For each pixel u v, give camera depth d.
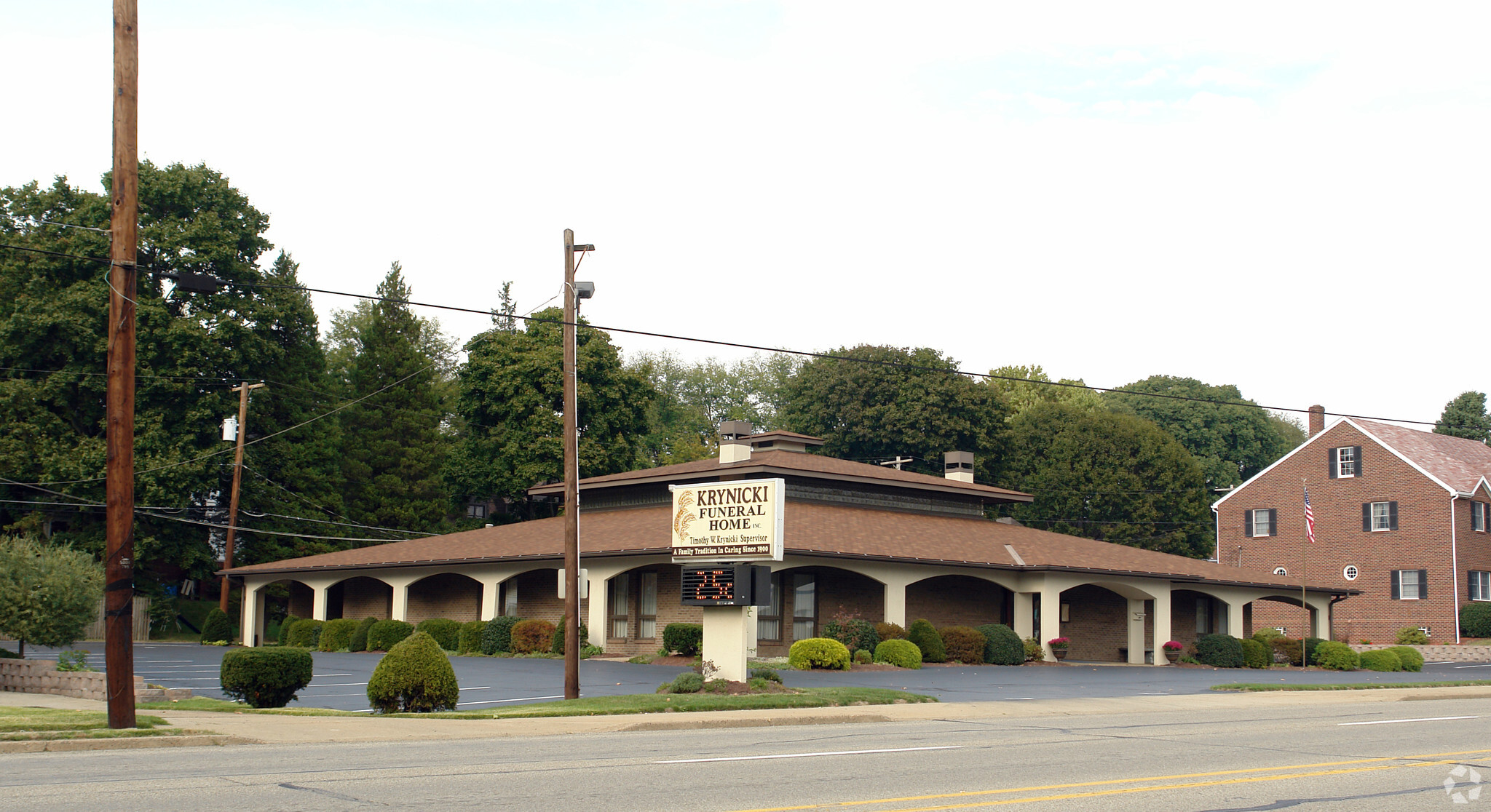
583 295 25.41
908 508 42.34
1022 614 38.56
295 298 56.34
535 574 40.25
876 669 31.52
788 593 35.97
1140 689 28.08
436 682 19.78
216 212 53.31
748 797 10.75
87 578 26.02
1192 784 12.02
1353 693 28.70
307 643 43.59
